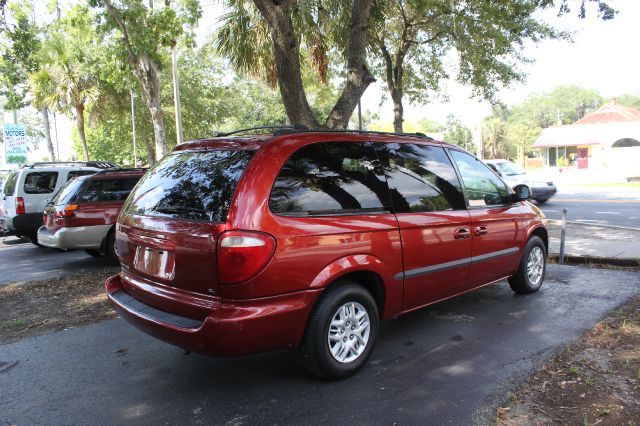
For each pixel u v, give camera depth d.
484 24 12.11
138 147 38.28
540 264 6.07
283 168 3.50
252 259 3.18
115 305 3.94
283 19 7.93
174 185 3.76
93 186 8.24
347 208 3.75
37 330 5.18
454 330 4.80
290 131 3.83
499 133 67.31
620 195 21.16
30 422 3.27
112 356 4.40
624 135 38.16
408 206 4.21
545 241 6.23
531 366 3.91
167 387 3.75
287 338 3.43
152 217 3.72
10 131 15.90
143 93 15.38
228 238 3.17
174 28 12.34
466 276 4.79
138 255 3.85
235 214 3.22
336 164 3.83
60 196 8.41
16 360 4.34
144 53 12.90
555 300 5.69
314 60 12.05
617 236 9.92
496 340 4.50
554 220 12.96
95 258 9.53
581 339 4.42
